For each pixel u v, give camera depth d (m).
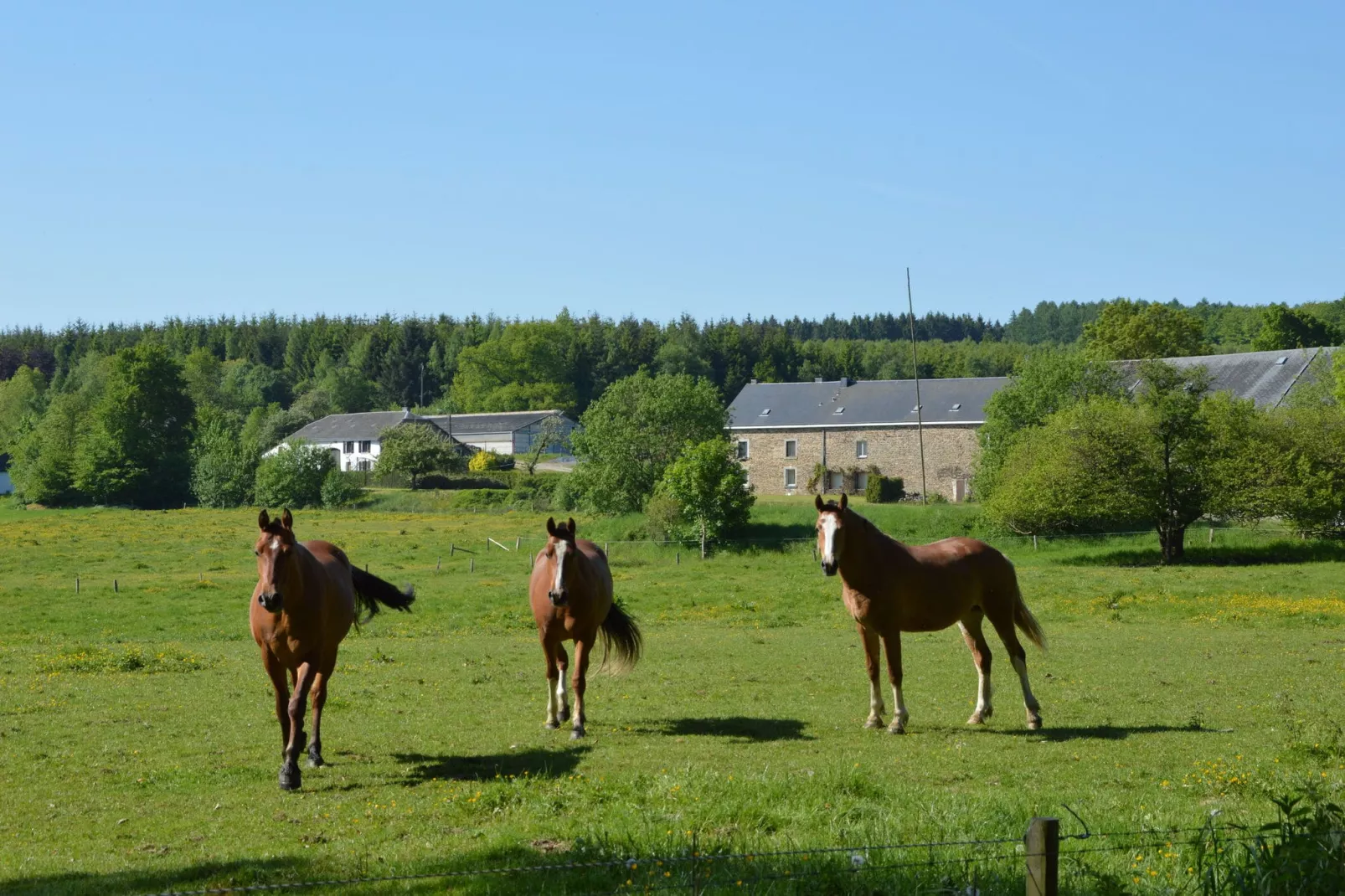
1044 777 10.70
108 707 15.70
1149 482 45.62
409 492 94.50
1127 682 17.25
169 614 32.47
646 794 9.49
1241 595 30.72
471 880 7.32
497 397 166.25
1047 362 68.94
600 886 7.14
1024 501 49.06
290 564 10.67
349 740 12.99
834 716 14.55
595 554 14.45
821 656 21.45
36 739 13.17
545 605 13.35
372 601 13.26
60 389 192.75
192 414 108.44
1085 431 48.28
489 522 74.00
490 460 112.19
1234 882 6.39
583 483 67.19
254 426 143.50
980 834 8.12
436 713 15.05
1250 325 197.88
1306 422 48.38
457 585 39.62
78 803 10.05
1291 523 46.84
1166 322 106.00
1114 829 8.11
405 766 11.55
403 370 197.88
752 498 52.91
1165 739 12.57
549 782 10.28
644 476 64.94
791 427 91.62
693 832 7.32
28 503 102.56
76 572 46.97
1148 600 30.30
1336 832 6.41
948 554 13.58
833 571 12.72
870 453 88.88
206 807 9.88
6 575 45.72
